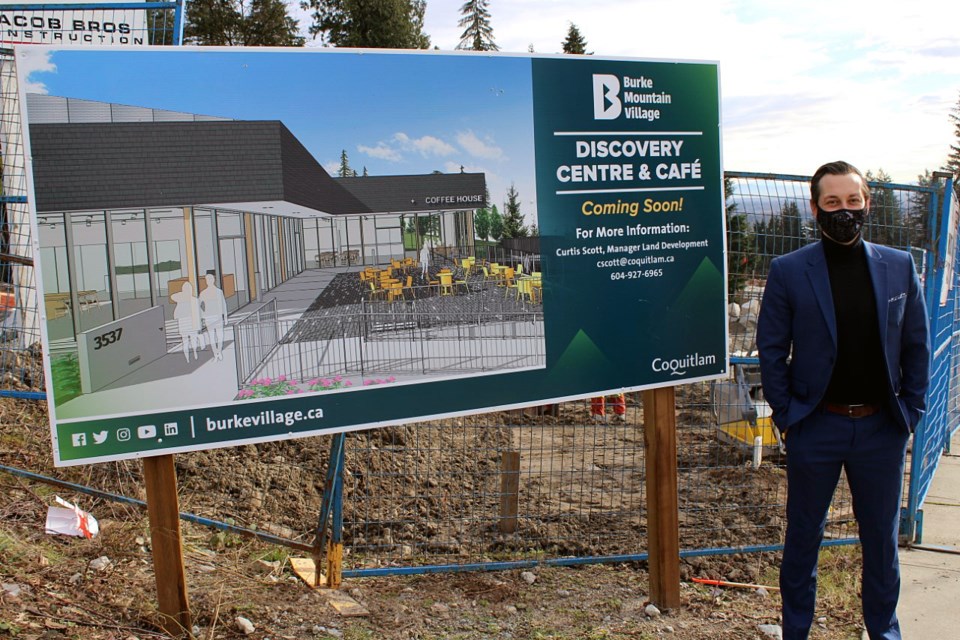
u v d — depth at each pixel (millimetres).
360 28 40562
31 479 5379
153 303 3412
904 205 5750
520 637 4133
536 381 4141
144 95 3355
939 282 5871
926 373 3711
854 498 3826
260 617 4117
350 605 4379
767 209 5320
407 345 3881
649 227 4316
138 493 5422
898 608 4723
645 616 4410
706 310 4473
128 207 3350
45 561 4258
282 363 3656
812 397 3701
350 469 6500
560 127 4078
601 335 4242
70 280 3275
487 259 3990
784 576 3902
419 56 3791
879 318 3607
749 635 4211
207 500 5559
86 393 3320
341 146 3686
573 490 6879
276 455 6562
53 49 3219
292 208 3629
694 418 8461
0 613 3523
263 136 3549
